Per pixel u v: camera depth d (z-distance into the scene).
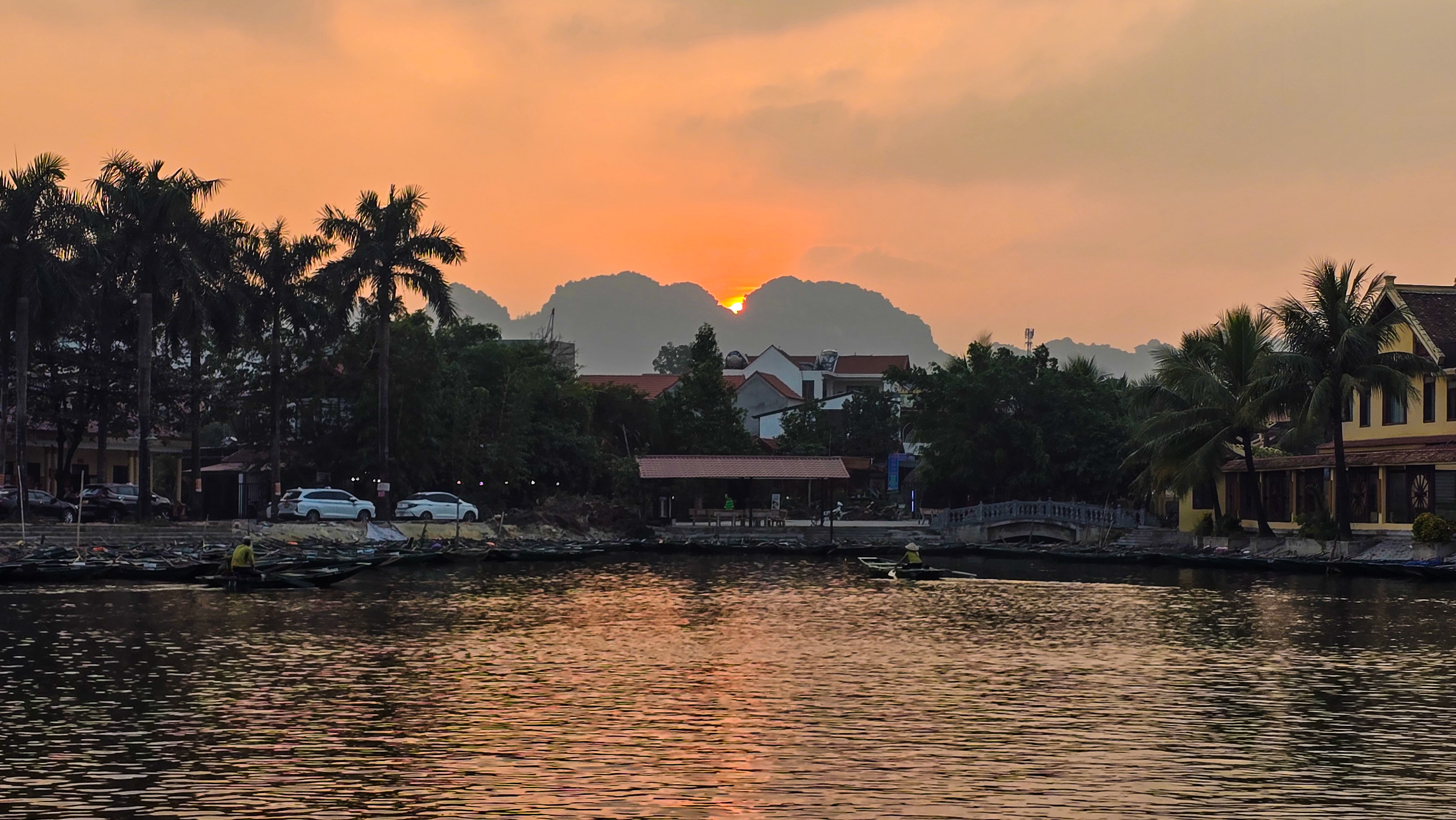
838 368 158.00
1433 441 62.69
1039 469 89.00
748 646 34.12
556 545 77.94
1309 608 44.38
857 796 19.09
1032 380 91.19
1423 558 57.34
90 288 63.00
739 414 110.25
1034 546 79.38
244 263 71.62
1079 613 43.03
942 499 101.50
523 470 91.06
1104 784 19.80
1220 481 78.56
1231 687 27.98
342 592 48.16
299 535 68.06
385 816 17.98
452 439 85.44
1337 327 59.44
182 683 27.30
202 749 21.48
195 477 71.81
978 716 24.73
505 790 19.28
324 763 20.69
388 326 76.12
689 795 19.11
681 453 105.69
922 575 58.06
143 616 38.62
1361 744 22.55
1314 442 90.00
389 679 28.12
